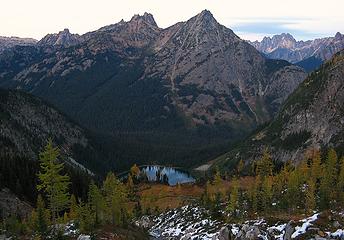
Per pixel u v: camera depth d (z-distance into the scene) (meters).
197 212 114.38
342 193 93.81
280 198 109.25
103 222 84.12
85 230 71.56
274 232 55.09
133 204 169.88
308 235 46.62
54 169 66.62
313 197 92.38
